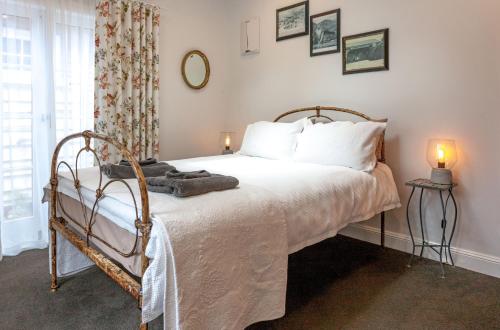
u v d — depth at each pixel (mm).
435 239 2602
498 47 2217
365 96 2900
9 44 2564
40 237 2779
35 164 2715
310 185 1938
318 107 3162
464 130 2393
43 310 1857
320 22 3150
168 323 1168
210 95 4008
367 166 2396
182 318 1180
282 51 3504
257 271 1481
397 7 2658
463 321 1790
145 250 1240
